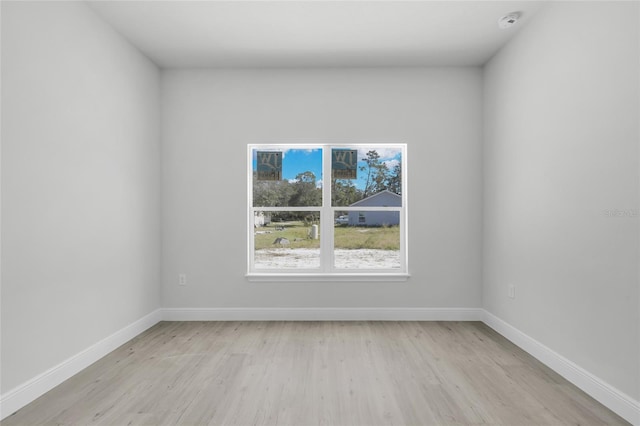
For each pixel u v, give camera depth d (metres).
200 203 4.08
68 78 2.65
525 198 3.17
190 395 2.37
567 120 2.61
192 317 4.06
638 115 2.02
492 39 3.44
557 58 2.72
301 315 4.05
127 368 2.79
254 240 4.16
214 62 3.93
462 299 4.06
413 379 2.60
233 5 2.88
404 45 3.56
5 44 2.14
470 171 4.05
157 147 4.00
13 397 2.17
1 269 2.12
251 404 2.25
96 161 2.97
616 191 2.17
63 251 2.60
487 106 3.92
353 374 2.68
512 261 3.39
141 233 3.67
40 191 2.39
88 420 2.08
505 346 3.26
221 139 4.08
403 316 4.04
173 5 2.88
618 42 2.15
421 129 4.07
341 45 3.56
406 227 4.09
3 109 2.13
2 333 2.12
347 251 4.14
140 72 3.66
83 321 2.81
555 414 2.14
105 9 2.92
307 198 4.16
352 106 4.07
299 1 2.83
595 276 2.34
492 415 2.13
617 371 2.16
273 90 4.08
